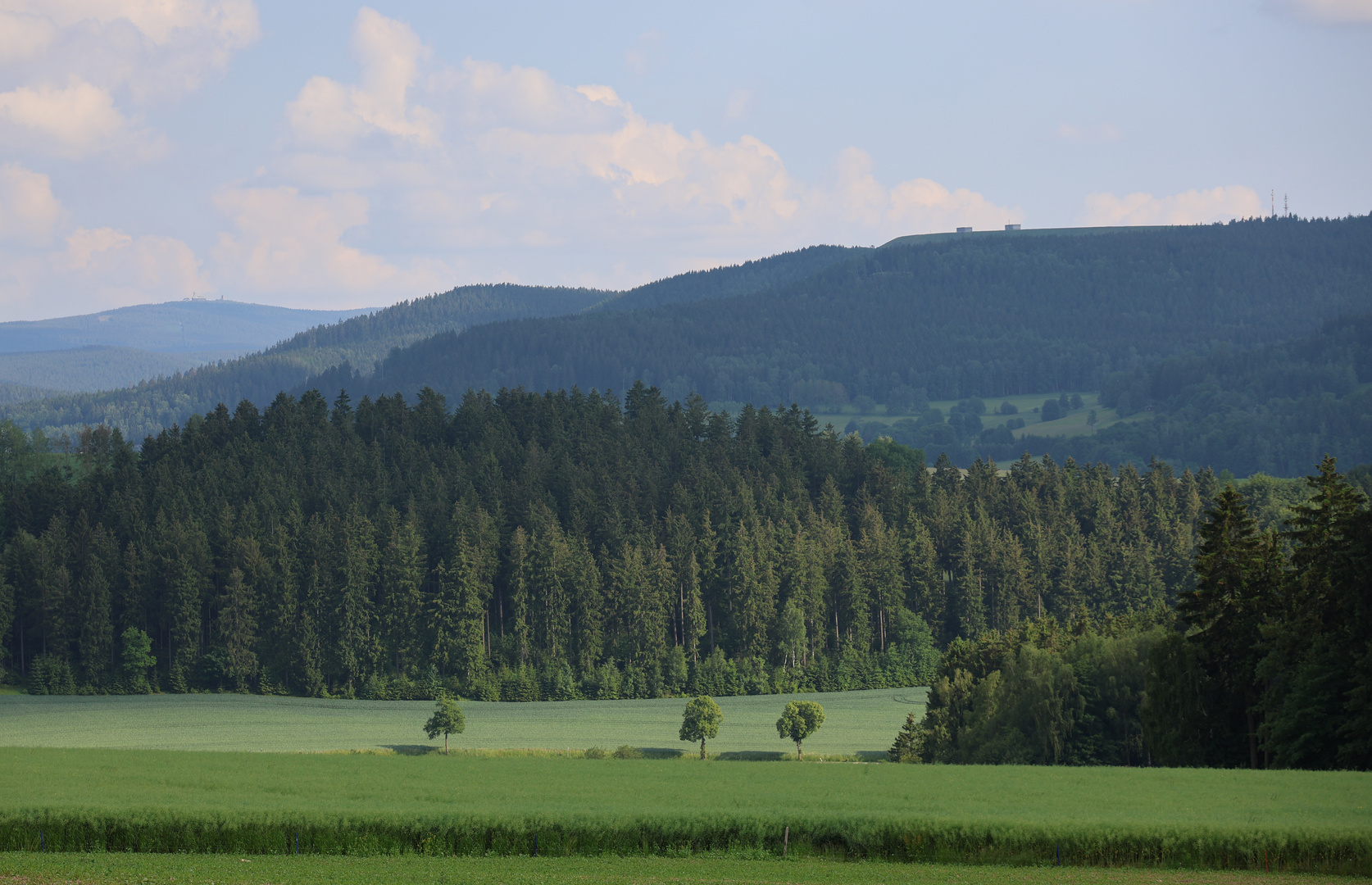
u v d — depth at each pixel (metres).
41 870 42.75
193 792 56.56
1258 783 59.66
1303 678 71.31
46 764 65.81
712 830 47.69
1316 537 77.00
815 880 42.38
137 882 40.91
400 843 47.38
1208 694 79.19
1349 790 57.38
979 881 42.56
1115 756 96.06
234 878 41.75
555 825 47.47
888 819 48.22
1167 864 45.16
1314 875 43.84
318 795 56.22
